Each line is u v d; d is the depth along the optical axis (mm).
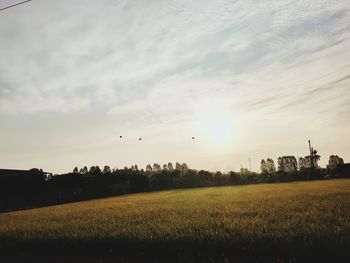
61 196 69500
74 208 38688
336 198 28328
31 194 61188
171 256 12945
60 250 15273
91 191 79188
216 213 22031
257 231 13992
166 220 19688
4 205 55031
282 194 36750
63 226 20453
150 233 15242
